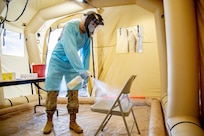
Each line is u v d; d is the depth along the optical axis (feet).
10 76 6.81
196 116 4.51
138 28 12.61
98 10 12.51
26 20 11.82
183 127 3.92
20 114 9.36
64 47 5.70
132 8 12.71
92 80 13.21
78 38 6.20
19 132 6.59
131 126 6.77
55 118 8.35
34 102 11.07
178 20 4.36
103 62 13.47
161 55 9.50
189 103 4.42
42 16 12.07
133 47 12.73
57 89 6.39
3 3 8.30
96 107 5.41
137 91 12.69
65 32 5.85
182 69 4.35
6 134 6.41
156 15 9.82
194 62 4.37
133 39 12.73
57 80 6.34
